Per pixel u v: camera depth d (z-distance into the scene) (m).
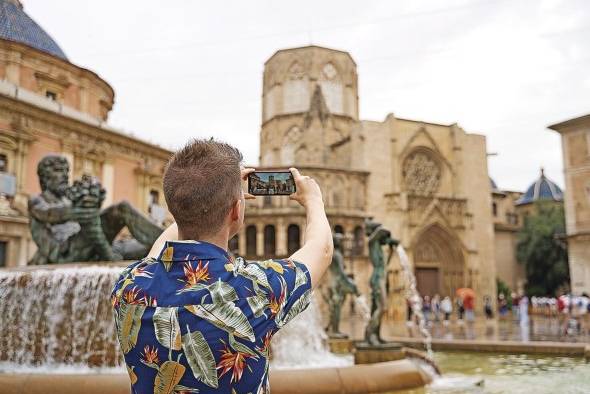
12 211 29.28
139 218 14.58
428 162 62.16
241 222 2.24
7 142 29.55
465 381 10.97
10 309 10.84
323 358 13.08
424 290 58.50
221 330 1.82
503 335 25.64
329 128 61.97
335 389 8.23
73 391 7.14
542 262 67.19
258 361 1.87
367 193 57.03
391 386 9.02
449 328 33.53
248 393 1.83
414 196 58.34
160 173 40.28
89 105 40.34
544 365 14.01
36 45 39.03
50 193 14.04
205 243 2.00
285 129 64.88
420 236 58.94
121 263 12.05
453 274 59.75
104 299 10.71
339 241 16.78
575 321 27.53
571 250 50.25
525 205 79.56
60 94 37.72
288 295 1.99
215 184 2.06
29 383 7.29
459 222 60.62
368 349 10.81
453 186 62.38
